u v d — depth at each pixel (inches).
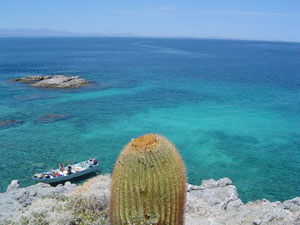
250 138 1461.6
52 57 5457.7
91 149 1310.3
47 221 405.1
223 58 6063.0
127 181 239.6
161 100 2164.1
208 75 3430.1
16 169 1111.0
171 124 1649.9
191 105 2039.9
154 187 236.2
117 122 1665.8
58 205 452.8
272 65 4734.3
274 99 2237.9
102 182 640.4
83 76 3105.3
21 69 3604.8
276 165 1179.9
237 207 647.8
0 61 4532.5
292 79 3198.8
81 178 1063.6
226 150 1317.7
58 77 2684.5
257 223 506.6
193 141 1414.9
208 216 582.9
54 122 1640.0
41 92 2314.2
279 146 1368.1
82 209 438.3
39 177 1013.2
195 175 1090.7
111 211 255.6
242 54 7573.8
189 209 593.9
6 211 545.3
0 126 1551.4
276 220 516.1
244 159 1229.1
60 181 1026.7
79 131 1518.2
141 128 1579.7
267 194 964.0
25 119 1673.2
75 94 2283.5
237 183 1034.1
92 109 1902.1
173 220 247.0
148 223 235.1
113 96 2253.9
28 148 1299.2
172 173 243.3
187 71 3754.9
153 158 239.6
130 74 3373.5
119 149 1317.7
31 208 459.5
